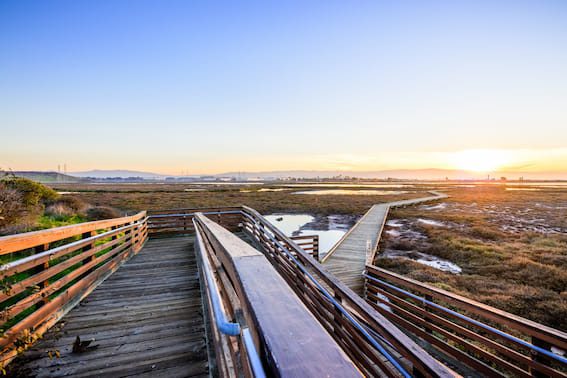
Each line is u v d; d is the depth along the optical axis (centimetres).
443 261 1019
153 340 261
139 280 431
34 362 226
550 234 1429
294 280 345
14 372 211
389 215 2188
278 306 77
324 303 266
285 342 61
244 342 78
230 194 4350
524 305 603
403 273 831
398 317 454
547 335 257
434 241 1311
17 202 700
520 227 1694
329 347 60
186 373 217
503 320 297
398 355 306
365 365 218
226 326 91
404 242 1275
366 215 1805
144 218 741
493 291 685
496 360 310
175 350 246
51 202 1286
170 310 324
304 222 1986
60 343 254
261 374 63
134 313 316
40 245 266
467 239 1293
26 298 238
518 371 286
